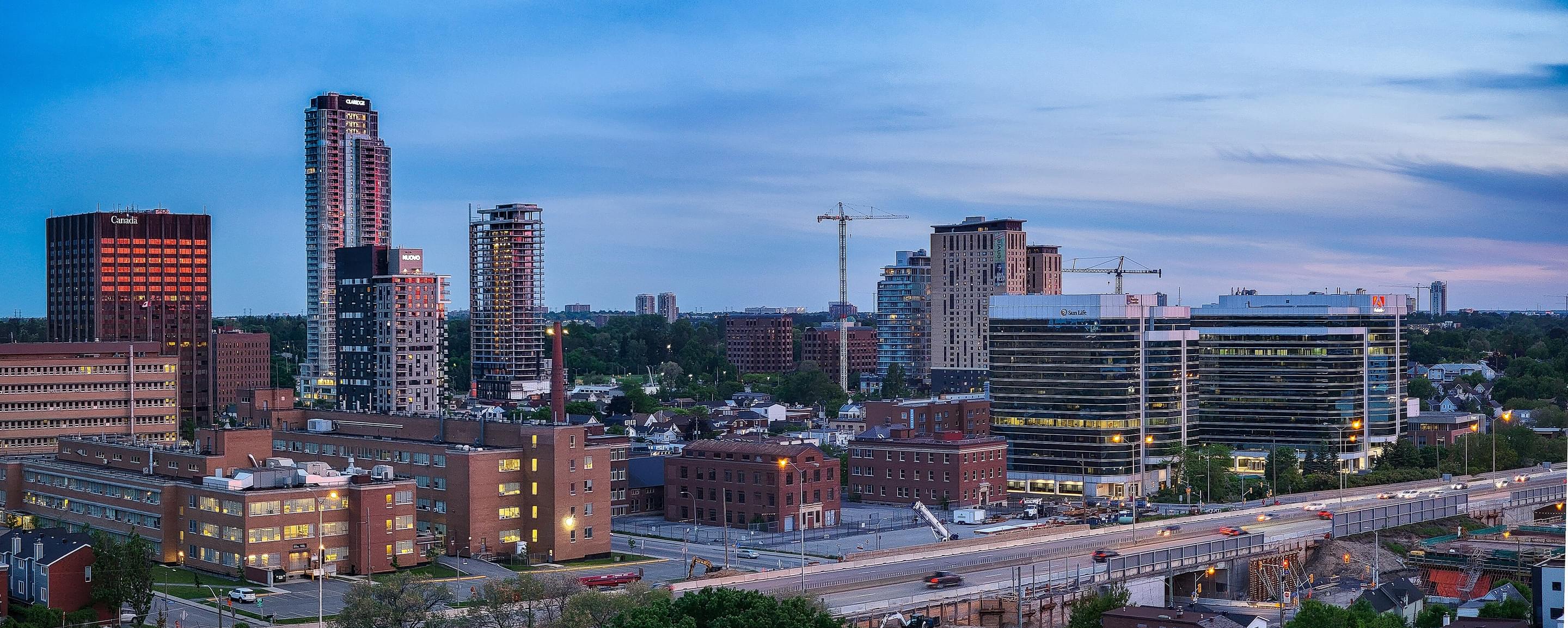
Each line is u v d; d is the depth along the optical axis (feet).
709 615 618.44
